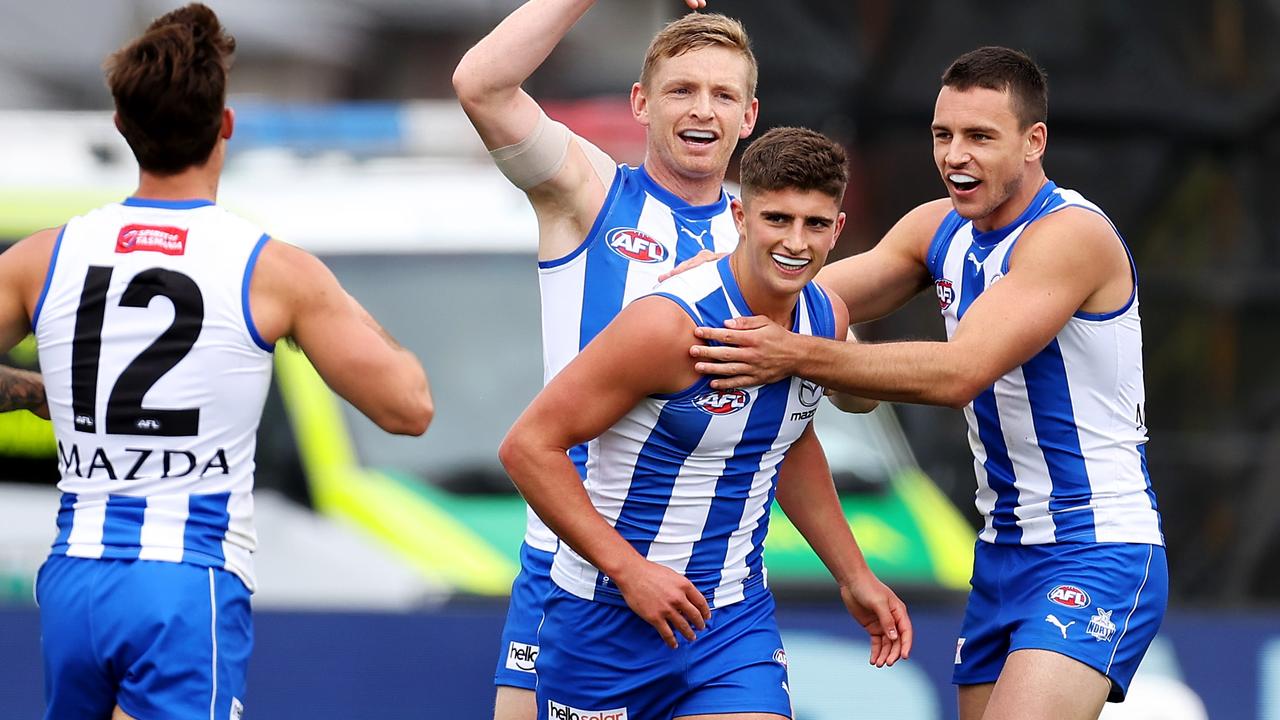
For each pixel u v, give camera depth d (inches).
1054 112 1460.4
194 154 551.8
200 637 531.8
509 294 903.7
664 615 553.3
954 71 606.2
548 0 613.0
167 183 554.9
